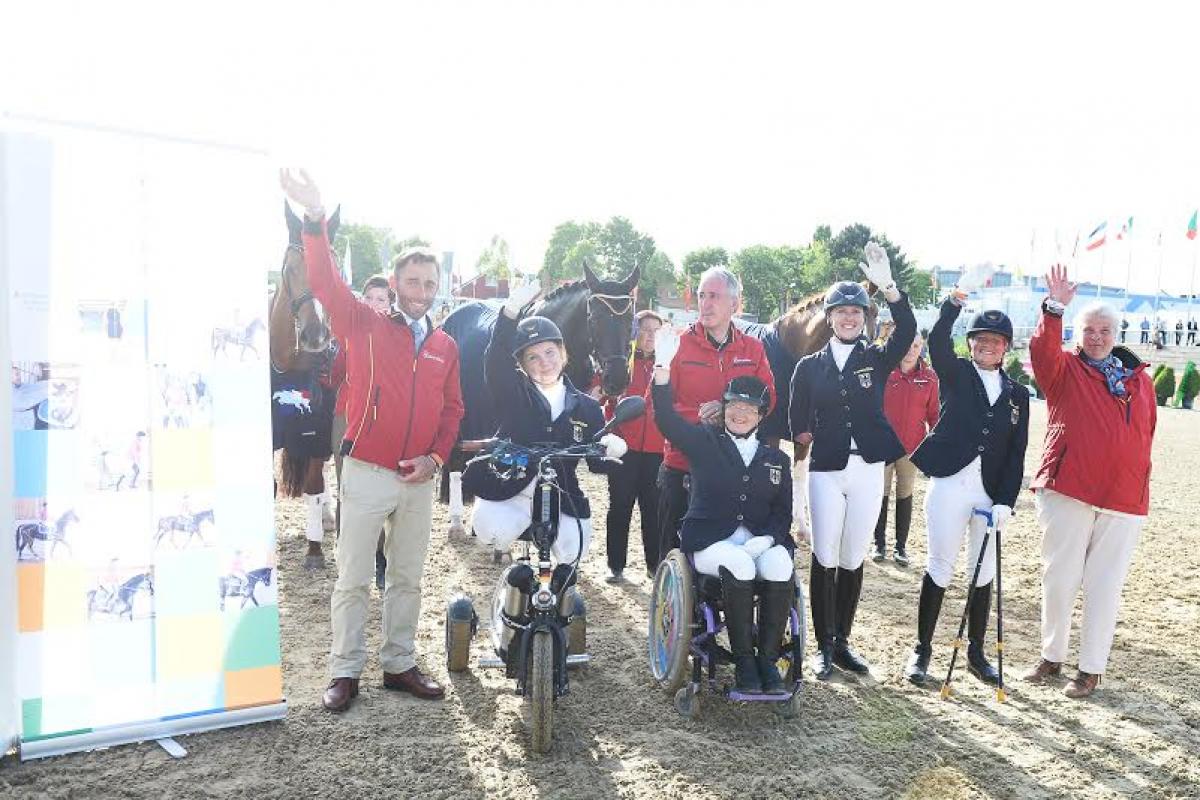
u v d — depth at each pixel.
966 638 5.73
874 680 4.97
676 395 5.39
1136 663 5.39
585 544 4.50
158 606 3.98
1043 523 5.00
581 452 4.15
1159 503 11.17
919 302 74.38
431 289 4.39
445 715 4.31
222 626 4.11
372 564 4.42
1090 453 4.71
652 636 4.80
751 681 4.07
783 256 81.56
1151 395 4.88
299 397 6.42
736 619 4.14
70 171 3.79
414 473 4.36
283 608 5.89
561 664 4.04
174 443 4.02
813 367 5.12
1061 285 4.87
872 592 6.77
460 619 4.75
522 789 3.65
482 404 6.94
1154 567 7.79
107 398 3.89
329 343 6.08
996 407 4.88
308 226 4.10
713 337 5.36
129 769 3.70
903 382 7.51
